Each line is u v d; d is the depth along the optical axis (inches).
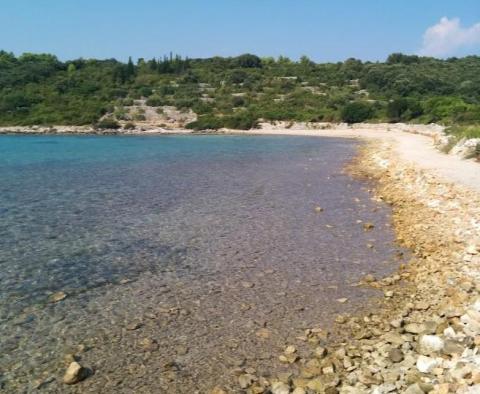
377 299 488.1
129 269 574.6
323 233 734.5
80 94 4756.4
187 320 442.0
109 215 844.0
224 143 2630.4
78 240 690.2
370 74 5191.9
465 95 4252.0
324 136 3075.8
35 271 565.6
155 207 911.0
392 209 904.9
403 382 316.5
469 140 1556.3
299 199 995.9
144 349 390.6
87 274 557.6
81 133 3676.2
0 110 4188.0
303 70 5910.4
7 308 466.3
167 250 647.1
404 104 3526.1
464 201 844.6
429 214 812.0
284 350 388.8
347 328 424.8
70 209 892.6
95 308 467.5
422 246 653.9
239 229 751.1
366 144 2379.4
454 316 411.2
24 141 2876.5
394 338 389.7
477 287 476.7
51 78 5182.1
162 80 5349.4
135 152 2107.5
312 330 418.6
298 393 323.3
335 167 1521.9
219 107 4343.0
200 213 859.4
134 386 341.4
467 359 320.5
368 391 313.7
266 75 5639.8
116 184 1189.1
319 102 4360.2
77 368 348.2
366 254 634.8
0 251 636.1
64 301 483.5
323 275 556.4
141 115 4163.4
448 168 1240.2
